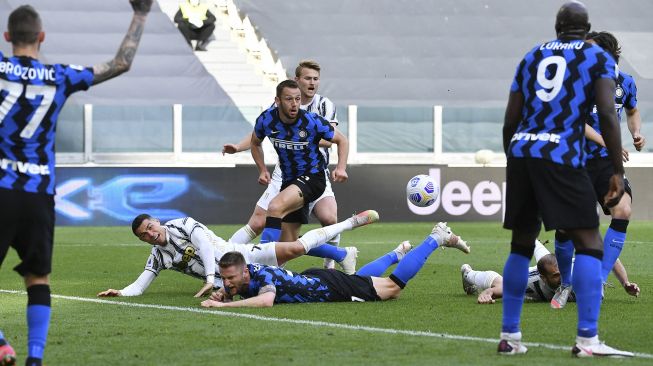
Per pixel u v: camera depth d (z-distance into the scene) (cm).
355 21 10725
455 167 8019
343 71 10325
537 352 2008
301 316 2580
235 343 2156
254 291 2825
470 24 10819
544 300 2895
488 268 4238
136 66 9925
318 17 10694
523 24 10881
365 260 4784
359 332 2308
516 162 1988
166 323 2483
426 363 1894
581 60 1972
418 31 10731
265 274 2806
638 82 10375
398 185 7988
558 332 2294
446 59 10544
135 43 1888
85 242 6038
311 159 3416
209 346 2120
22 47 1850
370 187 7962
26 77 1817
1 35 9712
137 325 2453
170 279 3788
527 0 11044
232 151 3678
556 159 1939
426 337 2231
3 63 1814
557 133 1962
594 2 11006
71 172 7744
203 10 10106
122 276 3938
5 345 1848
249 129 9044
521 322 2462
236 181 7875
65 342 2191
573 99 1967
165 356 2003
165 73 9938
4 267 4378
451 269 4166
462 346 2100
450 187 8000
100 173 7769
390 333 2292
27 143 1814
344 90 10206
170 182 7825
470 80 10419
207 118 9012
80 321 2539
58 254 5119
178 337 2250
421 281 3628
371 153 9306
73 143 8869
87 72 1861
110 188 7781
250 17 10556
